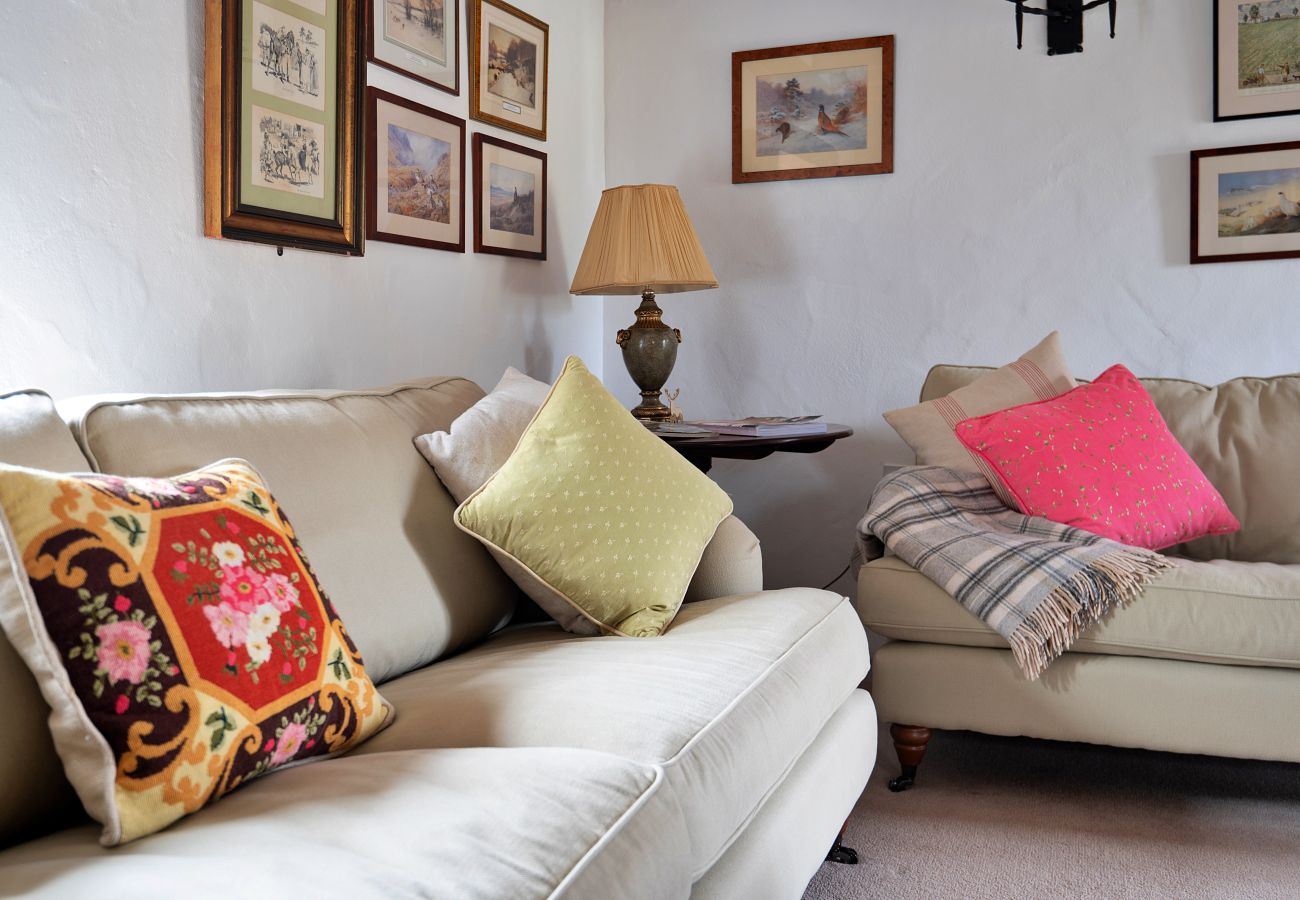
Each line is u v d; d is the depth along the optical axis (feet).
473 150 9.46
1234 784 7.37
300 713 3.76
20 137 5.28
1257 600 6.52
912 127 10.78
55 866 2.88
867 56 10.82
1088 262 10.31
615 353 12.10
